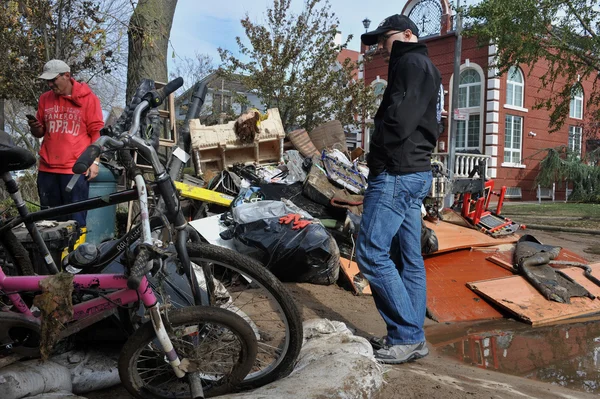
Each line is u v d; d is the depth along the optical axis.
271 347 2.59
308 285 4.66
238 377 2.36
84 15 6.88
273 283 2.37
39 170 4.47
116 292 2.24
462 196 7.22
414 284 3.21
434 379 2.76
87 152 1.94
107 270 2.57
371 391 2.30
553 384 3.07
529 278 5.02
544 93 21.66
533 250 5.45
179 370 2.23
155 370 2.45
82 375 2.46
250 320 2.83
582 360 3.53
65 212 2.38
